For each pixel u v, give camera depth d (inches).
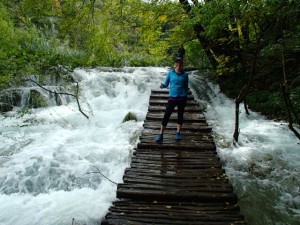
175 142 266.4
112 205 182.4
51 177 228.4
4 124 344.2
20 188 218.1
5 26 506.6
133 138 300.7
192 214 161.6
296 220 180.1
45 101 421.1
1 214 175.2
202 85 513.0
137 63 697.0
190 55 537.0
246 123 366.9
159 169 214.5
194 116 346.3
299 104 279.3
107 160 256.4
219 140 295.6
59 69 495.2
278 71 415.8
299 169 241.6
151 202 175.6
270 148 282.2
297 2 203.2
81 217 170.6
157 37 443.2
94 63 569.6
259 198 203.0
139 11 388.5
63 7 363.3
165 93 450.3
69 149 272.7
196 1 316.2
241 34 314.8
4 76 387.2
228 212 164.4
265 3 197.9
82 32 380.8
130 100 457.4
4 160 248.1
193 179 199.5
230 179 227.6
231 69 401.1
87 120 361.7
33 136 308.7
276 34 252.8
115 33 405.1
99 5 380.5
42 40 590.9
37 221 167.9
